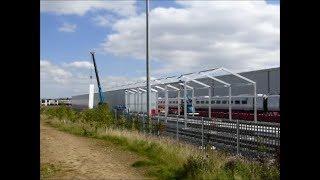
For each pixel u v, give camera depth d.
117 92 44.34
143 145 15.88
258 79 46.12
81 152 15.11
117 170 11.20
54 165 11.87
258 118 32.06
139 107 35.84
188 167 10.23
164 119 23.38
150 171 10.80
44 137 21.09
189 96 53.31
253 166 9.80
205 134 15.56
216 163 10.24
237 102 40.91
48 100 114.75
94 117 28.50
